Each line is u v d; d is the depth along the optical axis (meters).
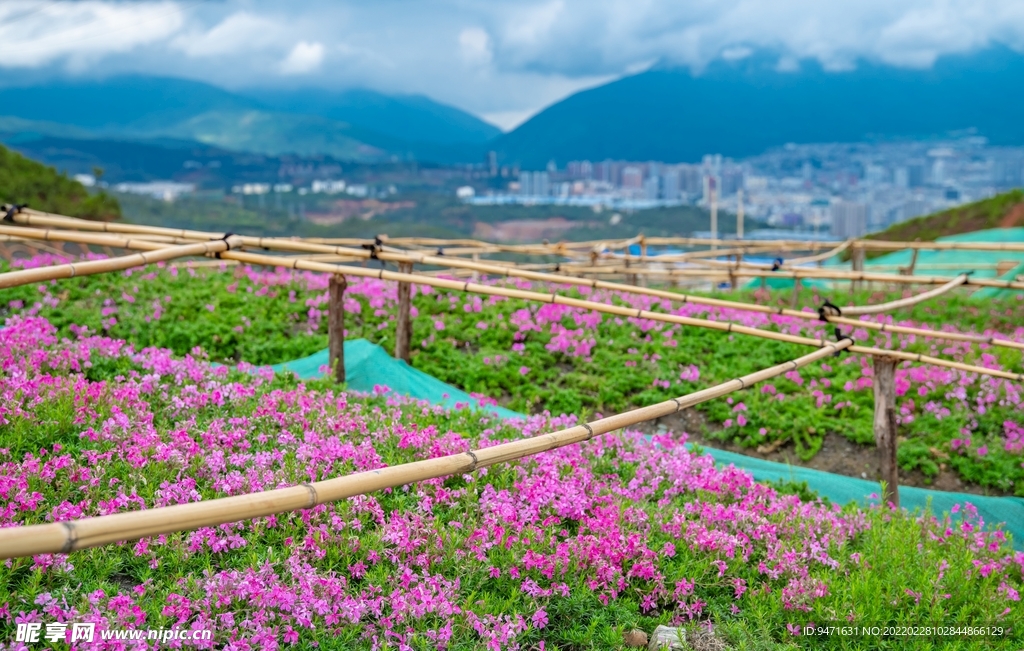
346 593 5.35
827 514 7.69
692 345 14.96
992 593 6.57
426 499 6.51
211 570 5.32
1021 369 14.41
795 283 18.80
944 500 9.48
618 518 6.74
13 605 4.82
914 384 13.41
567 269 19.97
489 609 5.49
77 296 14.90
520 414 10.05
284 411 8.07
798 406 12.68
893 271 27.03
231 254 10.94
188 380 8.52
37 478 5.99
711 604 6.14
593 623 5.56
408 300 13.12
